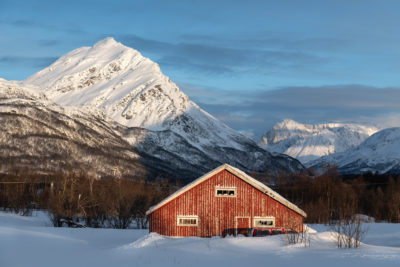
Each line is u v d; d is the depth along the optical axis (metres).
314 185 109.38
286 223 45.91
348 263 22.19
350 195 98.69
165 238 35.50
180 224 44.94
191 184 45.06
